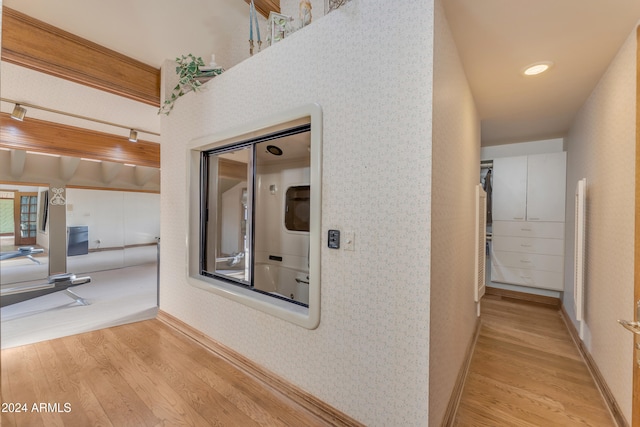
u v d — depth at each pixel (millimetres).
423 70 1277
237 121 2141
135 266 6398
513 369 2166
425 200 1272
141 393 1852
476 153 2613
